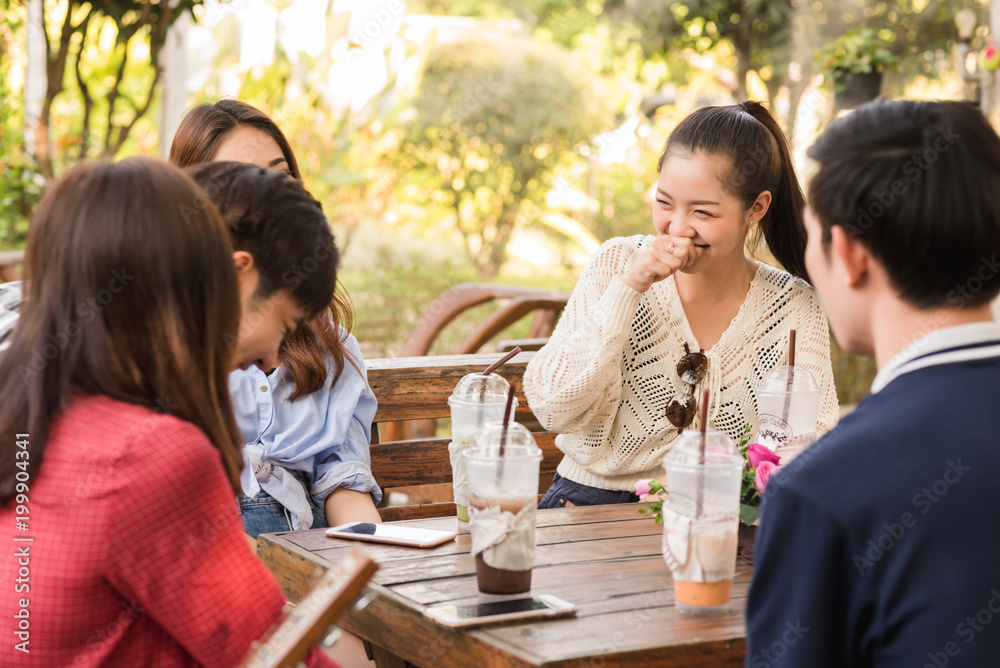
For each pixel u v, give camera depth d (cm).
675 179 190
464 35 1089
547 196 1134
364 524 173
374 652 155
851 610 99
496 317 360
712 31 1012
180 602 112
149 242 116
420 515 253
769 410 172
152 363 118
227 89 895
